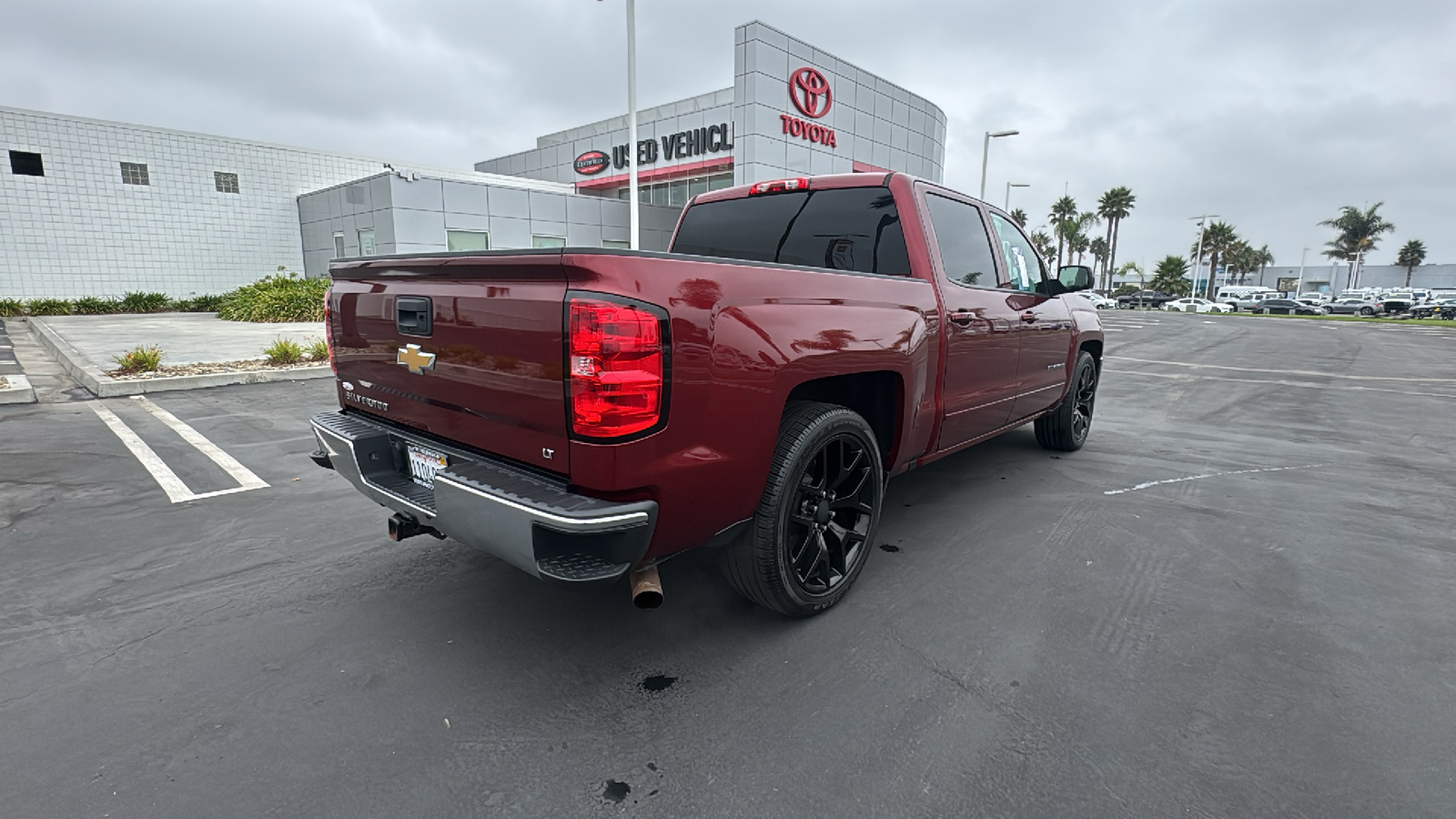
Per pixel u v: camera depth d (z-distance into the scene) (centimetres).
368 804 193
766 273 252
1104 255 9819
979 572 340
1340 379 1108
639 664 261
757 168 2078
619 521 206
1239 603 309
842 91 2320
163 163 2203
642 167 2705
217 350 1129
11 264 2003
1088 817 188
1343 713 232
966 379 377
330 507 428
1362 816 188
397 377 279
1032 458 561
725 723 228
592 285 205
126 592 316
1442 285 10081
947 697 241
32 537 378
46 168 2028
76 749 213
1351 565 351
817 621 293
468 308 238
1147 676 253
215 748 215
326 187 2498
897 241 354
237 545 369
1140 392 944
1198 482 493
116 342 1248
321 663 261
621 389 205
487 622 292
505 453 237
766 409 246
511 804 193
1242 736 220
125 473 495
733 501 244
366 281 295
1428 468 541
